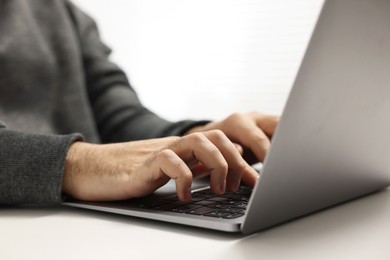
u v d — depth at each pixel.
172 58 1.79
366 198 0.61
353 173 0.50
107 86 1.18
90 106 1.16
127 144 0.58
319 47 0.33
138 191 0.52
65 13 1.20
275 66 1.60
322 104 0.36
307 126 0.36
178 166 0.50
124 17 1.88
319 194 0.47
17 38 1.04
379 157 0.53
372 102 0.43
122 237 0.42
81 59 1.18
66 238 0.42
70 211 0.54
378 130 0.48
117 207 0.50
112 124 1.09
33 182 0.55
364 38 0.37
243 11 1.64
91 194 0.54
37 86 1.03
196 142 0.53
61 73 1.10
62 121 1.07
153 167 0.51
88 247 0.39
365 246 0.38
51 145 0.57
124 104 1.12
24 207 0.57
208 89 1.72
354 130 0.43
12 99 0.98
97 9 1.94
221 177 0.53
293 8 1.55
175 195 0.56
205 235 0.42
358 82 0.39
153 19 1.82
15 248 0.39
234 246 0.38
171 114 1.81
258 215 0.39
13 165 0.55
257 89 1.63
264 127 0.80
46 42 1.10
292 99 0.33
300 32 1.55
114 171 0.54
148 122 1.02
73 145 0.59
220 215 0.45
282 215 0.43
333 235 0.41
